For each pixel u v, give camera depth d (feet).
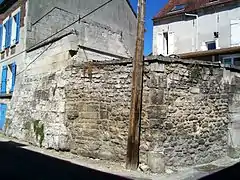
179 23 62.44
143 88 25.52
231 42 54.29
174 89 25.79
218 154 28.63
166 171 24.41
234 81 30.37
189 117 26.55
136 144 25.03
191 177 22.80
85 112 29.53
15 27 49.52
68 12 47.73
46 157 29.09
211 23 57.31
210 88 28.27
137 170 24.76
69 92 31.32
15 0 48.88
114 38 52.19
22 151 32.04
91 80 29.37
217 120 28.73
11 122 43.91
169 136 25.25
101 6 51.03
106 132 27.76
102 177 22.20
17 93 43.60
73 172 23.39
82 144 29.45
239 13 53.62
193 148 26.63
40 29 44.70
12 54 48.57
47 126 33.94
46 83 35.76
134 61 25.53
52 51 35.83
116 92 27.48
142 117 25.36
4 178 20.88
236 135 30.04
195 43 59.31
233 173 23.98
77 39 33.78
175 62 25.88
